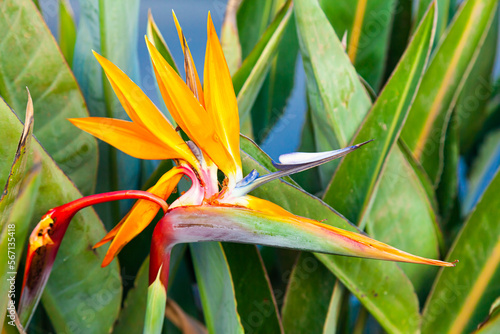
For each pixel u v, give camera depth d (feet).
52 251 3.21
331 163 3.82
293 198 3.46
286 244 3.22
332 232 3.20
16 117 3.24
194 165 3.26
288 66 4.42
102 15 3.62
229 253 3.45
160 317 3.21
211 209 3.21
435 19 3.49
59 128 3.54
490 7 3.79
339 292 3.66
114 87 3.15
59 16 3.99
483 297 3.62
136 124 3.21
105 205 3.84
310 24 3.55
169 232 3.21
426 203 3.70
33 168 3.09
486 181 5.22
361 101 3.66
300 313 3.67
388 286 3.58
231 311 3.45
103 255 3.47
